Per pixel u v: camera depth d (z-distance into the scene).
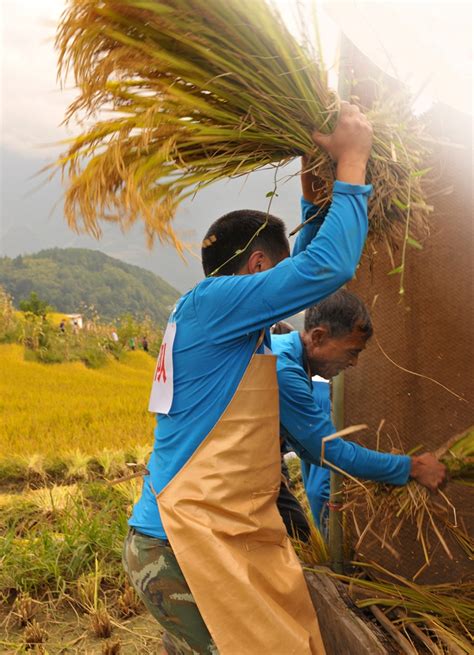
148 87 1.91
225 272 2.10
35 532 4.50
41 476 6.98
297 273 1.84
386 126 2.04
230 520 1.90
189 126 1.87
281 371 2.44
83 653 3.34
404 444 2.80
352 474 2.40
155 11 1.71
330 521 2.90
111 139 1.92
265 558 1.98
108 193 1.88
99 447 8.38
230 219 2.11
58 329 22.81
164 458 2.00
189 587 1.87
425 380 2.77
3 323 21.94
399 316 2.77
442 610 2.48
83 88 1.86
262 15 1.76
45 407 11.34
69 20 1.80
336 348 2.58
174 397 1.99
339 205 1.86
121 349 24.50
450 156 2.51
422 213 2.26
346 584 2.73
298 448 2.60
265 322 1.90
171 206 1.88
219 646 1.82
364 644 2.23
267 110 1.90
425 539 2.77
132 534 2.04
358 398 2.85
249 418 1.94
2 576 4.02
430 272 2.72
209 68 1.85
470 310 2.70
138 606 3.73
